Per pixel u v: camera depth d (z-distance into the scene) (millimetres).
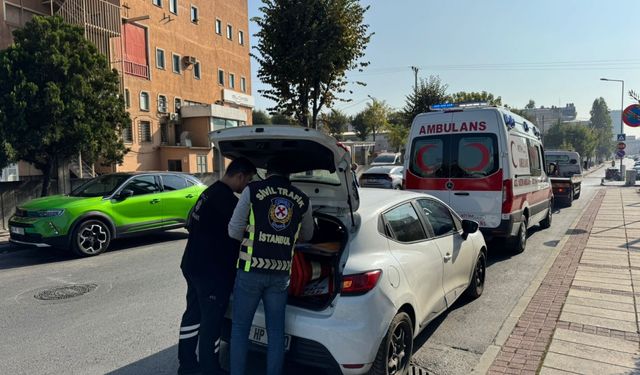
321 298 3496
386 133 55250
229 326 3773
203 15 34250
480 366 3883
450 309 5438
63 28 12453
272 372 3219
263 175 4578
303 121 13734
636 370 3764
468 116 7934
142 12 27641
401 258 3770
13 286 6805
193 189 10734
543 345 4270
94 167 22531
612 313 5039
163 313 5504
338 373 3463
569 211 14812
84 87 12078
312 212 3609
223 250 3592
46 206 8586
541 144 10430
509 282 6598
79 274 7480
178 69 31281
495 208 7645
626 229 10570
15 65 11516
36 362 4191
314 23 12555
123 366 4105
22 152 11500
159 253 9133
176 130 30984
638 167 51688
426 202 4730
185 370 3850
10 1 19859
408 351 3727
